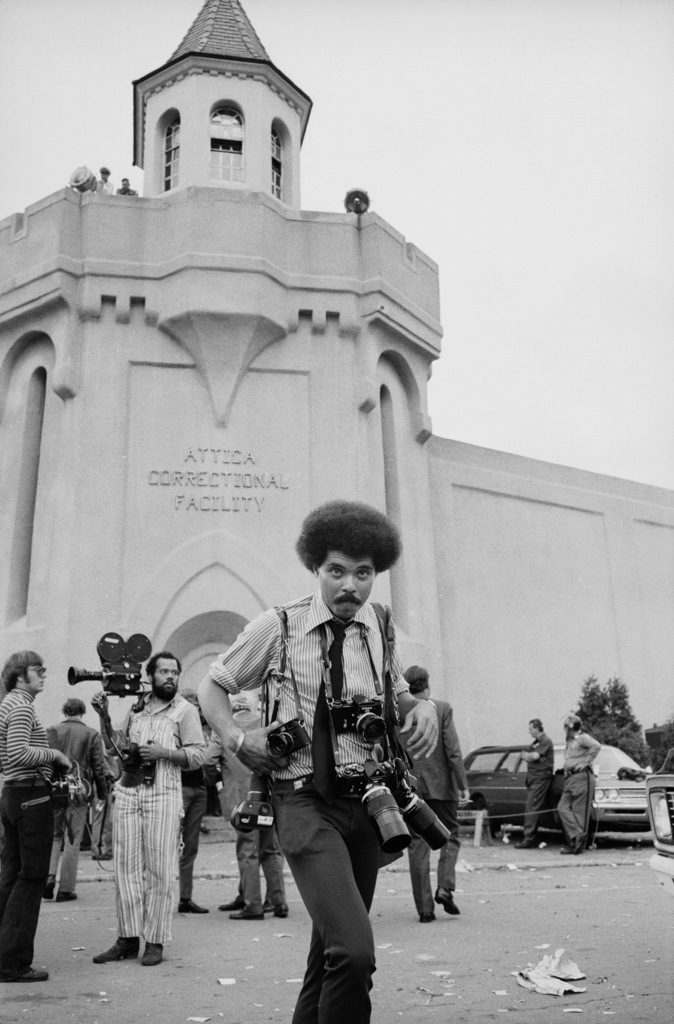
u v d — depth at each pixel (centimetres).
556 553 2308
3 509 1762
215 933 689
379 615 339
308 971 307
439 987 501
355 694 312
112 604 1598
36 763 545
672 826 466
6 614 1697
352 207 1884
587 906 784
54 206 1739
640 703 2333
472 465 2209
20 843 547
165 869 593
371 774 298
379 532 326
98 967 571
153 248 1745
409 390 1984
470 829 1558
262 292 1717
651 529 2516
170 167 2023
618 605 2377
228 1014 457
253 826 301
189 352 1739
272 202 1784
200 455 1705
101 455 1664
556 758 1503
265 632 323
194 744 620
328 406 1775
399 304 1873
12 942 531
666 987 489
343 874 280
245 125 1997
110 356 1709
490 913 758
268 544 1686
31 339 1806
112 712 1540
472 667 2073
